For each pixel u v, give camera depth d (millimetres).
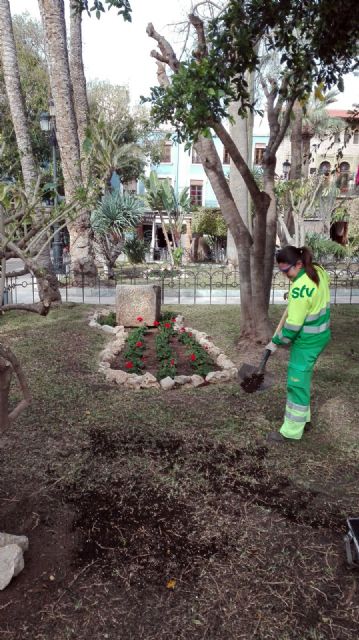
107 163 8664
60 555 2555
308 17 4691
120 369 5812
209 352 6656
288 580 2393
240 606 2232
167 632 2092
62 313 9023
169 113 4484
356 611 2215
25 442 3793
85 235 13055
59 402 4617
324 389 5059
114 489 3172
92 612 2191
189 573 2432
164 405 4594
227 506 2998
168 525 2811
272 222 6449
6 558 2383
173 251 21547
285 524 2832
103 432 3998
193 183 30078
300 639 2061
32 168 9617
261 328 6590
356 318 9133
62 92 11625
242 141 13172
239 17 4117
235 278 13719
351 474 3400
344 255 18938
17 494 3094
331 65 5191
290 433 3771
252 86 9711
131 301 8203
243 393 4949
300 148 18219
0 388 2416
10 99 10758
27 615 2168
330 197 21500
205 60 3617
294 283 3490
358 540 2369
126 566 2479
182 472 3387
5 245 2266
